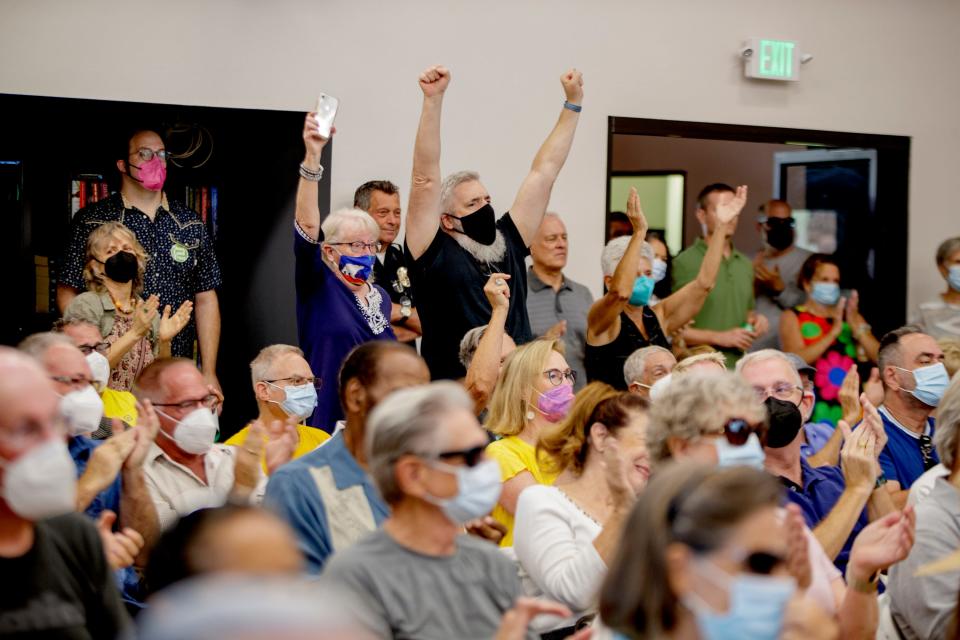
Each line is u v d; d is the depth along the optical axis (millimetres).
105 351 5141
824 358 7660
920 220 8344
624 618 2213
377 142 6859
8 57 6219
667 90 7543
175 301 6293
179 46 6480
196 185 6609
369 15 6828
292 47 6684
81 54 6320
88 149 6398
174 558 2168
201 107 6527
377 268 6281
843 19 8023
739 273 7719
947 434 3629
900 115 8219
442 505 2730
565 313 6633
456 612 2766
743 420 3287
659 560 2201
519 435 4219
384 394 3248
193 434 3877
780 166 8945
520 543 3473
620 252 6270
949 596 3375
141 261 5621
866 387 5387
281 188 6691
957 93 8375
